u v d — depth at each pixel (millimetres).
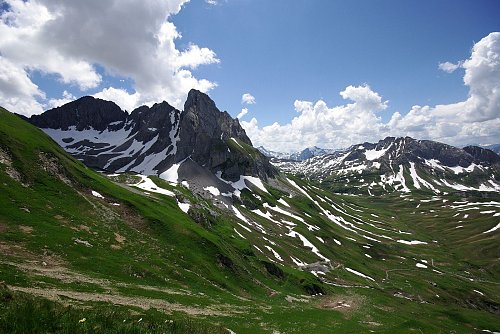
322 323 70250
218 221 144875
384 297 132625
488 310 164250
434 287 172375
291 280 117250
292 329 58031
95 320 20172
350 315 90125
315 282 123375
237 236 134375
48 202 74000
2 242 52500
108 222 80562
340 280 146625
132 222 88562
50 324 18328
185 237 91750
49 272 47000
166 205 113250
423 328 75875
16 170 77938
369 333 67875
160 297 52969
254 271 106688
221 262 91375
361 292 133000
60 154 102625
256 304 74125
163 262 72812
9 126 96875
